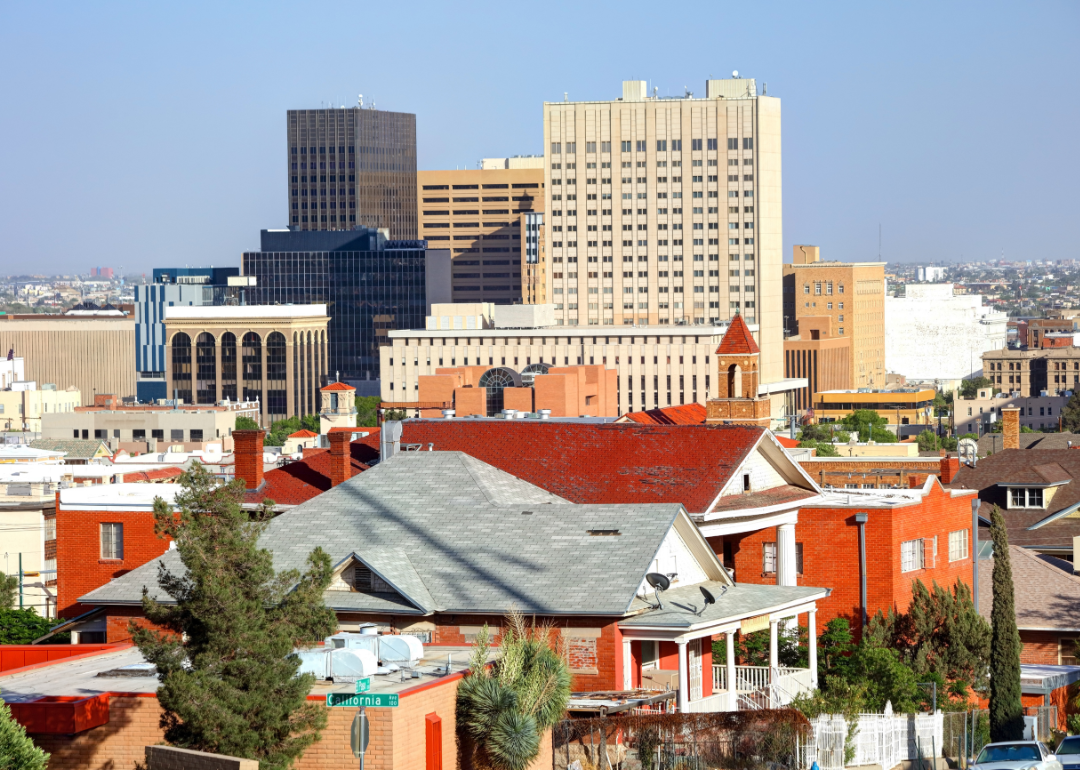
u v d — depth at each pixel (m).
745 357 164.88
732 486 132.75
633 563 107.38
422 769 84.69
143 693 85.06
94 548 143.12
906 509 142.00
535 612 103.94
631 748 95.12
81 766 84.56
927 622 136.75
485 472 125.31
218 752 79.06
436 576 109.62
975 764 95.75
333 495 122.00
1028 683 137.62
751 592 118.50
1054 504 183.75
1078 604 152.75
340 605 107.31
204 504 83.50
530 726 87.56
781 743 97.81
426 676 89.19
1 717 75.06
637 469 133.62
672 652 114.25
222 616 80.44
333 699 76.12
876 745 109.56
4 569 179.12
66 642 130.00
